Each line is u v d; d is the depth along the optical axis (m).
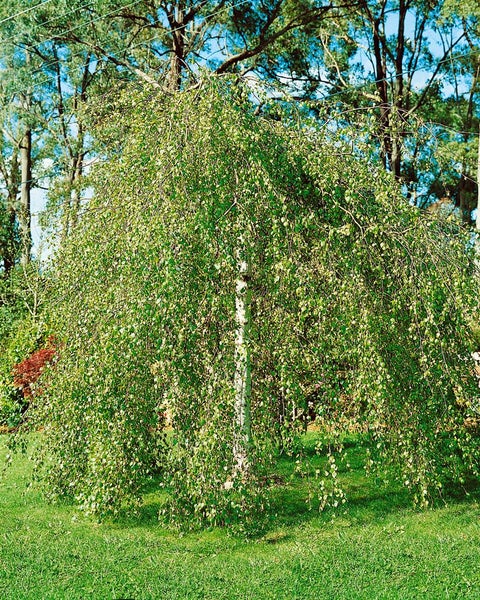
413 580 3.74
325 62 15.82
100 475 4.45
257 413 4.86
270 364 4.92
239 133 4.16
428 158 5.64
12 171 22.69
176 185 4.25
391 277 4.55
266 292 4.92
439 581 3.71
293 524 4.88
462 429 4.58
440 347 4.60
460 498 5.42
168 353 4.07
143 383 4.45
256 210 4.40
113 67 14.27
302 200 4.65
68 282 5.06
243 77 4.93
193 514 4.61
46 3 10.80
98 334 4.50
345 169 4.69
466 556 4.08
